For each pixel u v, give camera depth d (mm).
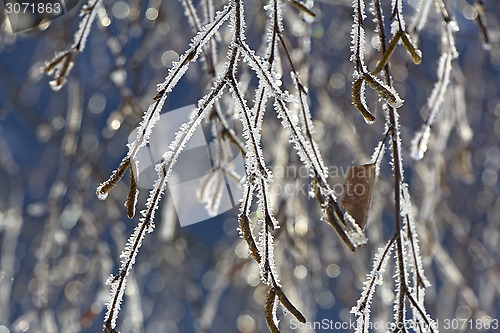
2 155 4863
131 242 1617
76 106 3855
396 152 1746
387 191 4293
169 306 5605
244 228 1624
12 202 4492
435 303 4574
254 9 4473
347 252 4348
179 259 4879
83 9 2180
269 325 1577
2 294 4121
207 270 5797
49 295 3691
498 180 5172
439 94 2170
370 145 4395
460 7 4207
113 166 5027
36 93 5465
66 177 3863
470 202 5051
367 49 4148
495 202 4973
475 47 4754
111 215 4355
